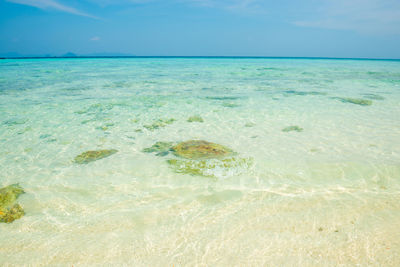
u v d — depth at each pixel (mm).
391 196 4297
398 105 10891
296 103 11383
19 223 3727
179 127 8156
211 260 2982
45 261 3021
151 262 2971
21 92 14148
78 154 6148
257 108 10500
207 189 4613
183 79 20625
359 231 3422
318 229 3492
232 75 24109
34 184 4809
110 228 3611
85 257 3072
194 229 3557
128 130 7891
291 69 32781
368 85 17078
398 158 5695
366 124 8242
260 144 6609
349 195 4355
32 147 6566
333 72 28078
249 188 4625
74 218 3846
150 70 30234
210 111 10109
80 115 9570
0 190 4508
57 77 21672
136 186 4750
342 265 2848
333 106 10750
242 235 3408
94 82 18516
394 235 3318
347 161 5566
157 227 3617
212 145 6344
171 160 5691
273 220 3713
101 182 4898
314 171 5188
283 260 2951
